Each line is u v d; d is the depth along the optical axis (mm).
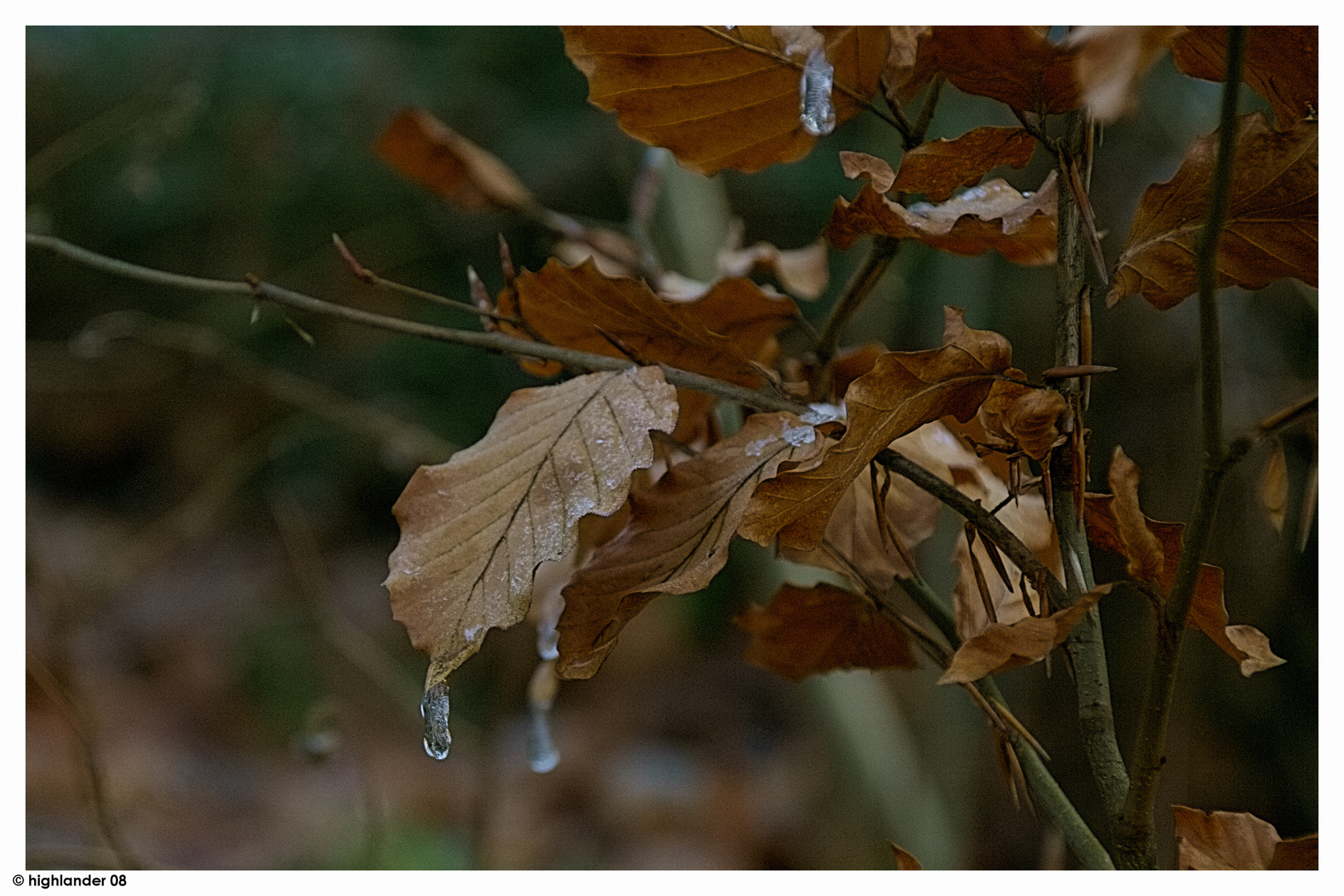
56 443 5316
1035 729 2404
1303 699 2479
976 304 2285
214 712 4000
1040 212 862
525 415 851
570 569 941
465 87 3770
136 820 3229
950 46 830
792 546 844
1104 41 776
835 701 1905
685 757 4270
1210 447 808
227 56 3648
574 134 3656
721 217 1904
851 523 898
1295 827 2475
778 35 861
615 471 836
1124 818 832
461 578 830
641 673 4922
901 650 921
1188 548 814
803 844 3184
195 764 3672
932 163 849
